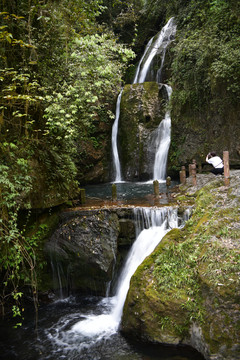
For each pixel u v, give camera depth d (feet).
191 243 17.67
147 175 47.24
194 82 39.91
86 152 46.85
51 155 23.41
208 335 13.82
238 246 15.84
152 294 15.75
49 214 23.32
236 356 13.12
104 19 58.54
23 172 19.63
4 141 18.70
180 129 43.01
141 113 48.44
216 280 14.33
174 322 15.06
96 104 47.06
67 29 19.74
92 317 19.83
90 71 19.02
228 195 20.68
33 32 20.15
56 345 16.93
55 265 22.93
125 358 15.12
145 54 60.54
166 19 60.49
